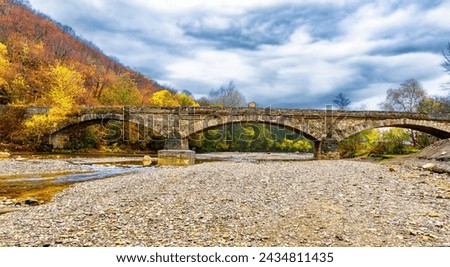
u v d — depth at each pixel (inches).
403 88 3309.5
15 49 4116.6
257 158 2760.8
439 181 889.5
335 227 473.4
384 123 2438.5
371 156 2341.3
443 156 1357.0
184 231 453.4
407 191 732.0
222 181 858.8
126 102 4079.7
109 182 936.9
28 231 455.5
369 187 779.4
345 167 1259.8
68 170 1382.9
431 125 2449.6
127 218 518.0
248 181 858.8
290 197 670.5
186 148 2417.6
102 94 4451.3
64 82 3230.8
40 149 2583.7
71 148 2822.3
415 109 3248.0
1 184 986.1
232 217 522.6
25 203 700.0
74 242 407.5
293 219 514.3
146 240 415.8
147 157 1994.3
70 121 2588.6
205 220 504.7
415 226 474.0
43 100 3203.7
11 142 2522.1
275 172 1067.3
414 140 2869.1
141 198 662.5
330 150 2411.4
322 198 660.1
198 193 706.2
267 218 519.2
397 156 1991.9
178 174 1012.5
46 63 4180.6
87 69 4992.6
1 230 460.8
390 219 509.0
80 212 561.0
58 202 689.6
